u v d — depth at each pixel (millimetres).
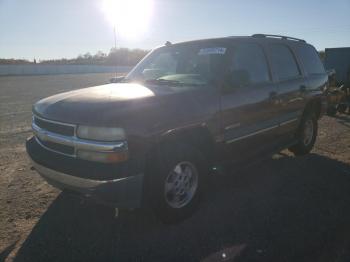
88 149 3039
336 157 5832
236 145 4078
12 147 6832
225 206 3928
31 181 4809
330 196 4195
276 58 4984
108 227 3494
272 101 4590
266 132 4617
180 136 3400
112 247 3137
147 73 4562
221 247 3111
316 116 6148
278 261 2889
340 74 13797
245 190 4395
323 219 3605
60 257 2990
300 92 5320
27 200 4148
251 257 2949
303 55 5758
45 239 3277
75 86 26219
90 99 3391
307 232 3344
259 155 4605
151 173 3234
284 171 5105
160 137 3156
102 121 2977
